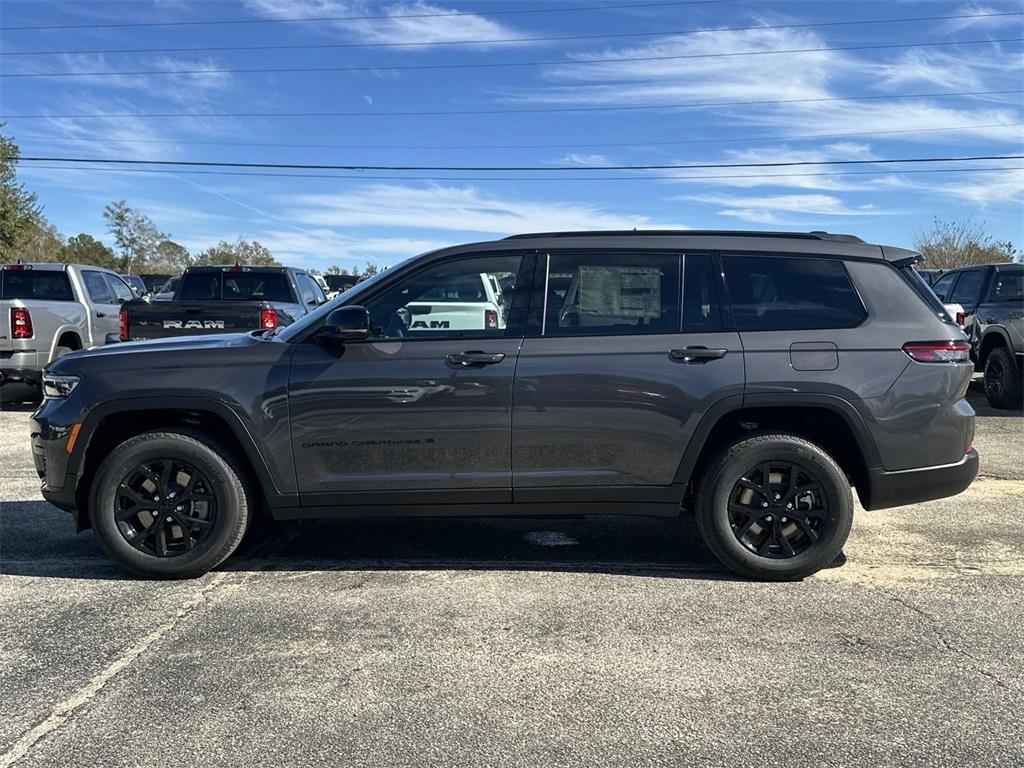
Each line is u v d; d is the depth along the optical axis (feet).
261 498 15.24
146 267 245.65
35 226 123.75
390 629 12.44
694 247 14.53
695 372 13.96
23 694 10.40
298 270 40.70
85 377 14.26
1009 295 34.68
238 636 12.17
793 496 14.37
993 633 12.32
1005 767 8.82
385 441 14.15
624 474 14.23
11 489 21.13
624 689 10.55
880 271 14.52
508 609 13.25
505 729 9.58
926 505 19.71
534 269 14.49
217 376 14.08
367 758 8.99
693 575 14.93
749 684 10.69
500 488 14.30
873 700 10.27
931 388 14.12
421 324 14.49
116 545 14.38
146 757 8.99
